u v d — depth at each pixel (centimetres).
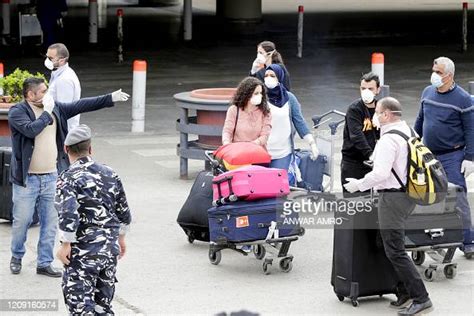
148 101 2477
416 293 1040
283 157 1337
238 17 4319
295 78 2877
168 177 1678
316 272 1199
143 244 1299
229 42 3716
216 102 1605
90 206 927
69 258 925
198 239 1297
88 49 3519
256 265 1225
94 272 927
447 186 1077
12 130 1144
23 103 1145
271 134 1326
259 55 1470
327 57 3356
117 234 944
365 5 5331
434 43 3784
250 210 1170
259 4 4338
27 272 1185
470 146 1216
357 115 1236
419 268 1195
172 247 1291
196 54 3394
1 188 1375
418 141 1045
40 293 1109
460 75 2964
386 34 4044
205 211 1268
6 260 1228
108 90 2645
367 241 1072
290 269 1197
